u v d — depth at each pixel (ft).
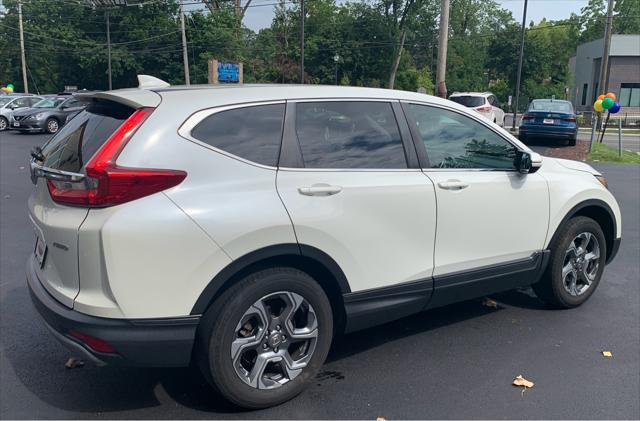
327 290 11.62
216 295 10.00
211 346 9.91
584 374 12.21
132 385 11.73
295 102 11.21
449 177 12.74
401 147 12.30
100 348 9.29
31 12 197.98
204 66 173.06
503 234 13.75
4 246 21.43
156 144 9.64
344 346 13.55
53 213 9.96
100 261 9.13
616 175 41.27
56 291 9.91
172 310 9.52
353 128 11.80
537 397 11.27
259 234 10.01
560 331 14.42
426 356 13.03
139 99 10.09
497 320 15.14
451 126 13.28
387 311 12.02
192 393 11.43
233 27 180.45
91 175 9.19
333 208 10.91
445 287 12.83
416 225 12.13
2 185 34.91
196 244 9.51
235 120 10.50
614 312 15.69
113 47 184.96
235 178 10.12
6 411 10.69
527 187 14.12
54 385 11.69
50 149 11.36
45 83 201.87
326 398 11.21
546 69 186.60
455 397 11.28
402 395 11.34
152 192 9.39
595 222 15.75
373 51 177.88
